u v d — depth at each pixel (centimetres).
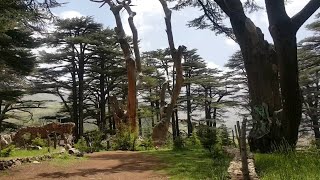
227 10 1390
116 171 1122
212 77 3900
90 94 4041
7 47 2081
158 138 2480
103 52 3525
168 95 4025
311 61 3027
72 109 3884
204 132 1881
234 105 3759
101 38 3500
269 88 1345
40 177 1033
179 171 1024
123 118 2555
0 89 2709
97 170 1155
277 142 1266
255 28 1366
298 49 3012
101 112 3800
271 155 1087
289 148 1092
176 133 4016
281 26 1123
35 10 1431
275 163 912
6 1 1297
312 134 3117
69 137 2150
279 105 1341
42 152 1551
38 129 2106
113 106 2623
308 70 2948
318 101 3397
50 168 1202
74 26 3509
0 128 3031
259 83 1352
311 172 753
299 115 1193
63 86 3638
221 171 893
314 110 3088
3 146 1688
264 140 1305
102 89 3816
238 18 1379
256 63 1363
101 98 3812
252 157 1007
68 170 1162
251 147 1345
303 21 1128
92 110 3875
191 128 3991
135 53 2861
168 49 3988
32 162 1311
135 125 2536
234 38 1788
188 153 1565
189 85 4119
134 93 2566
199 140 1839
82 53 3594
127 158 1482
